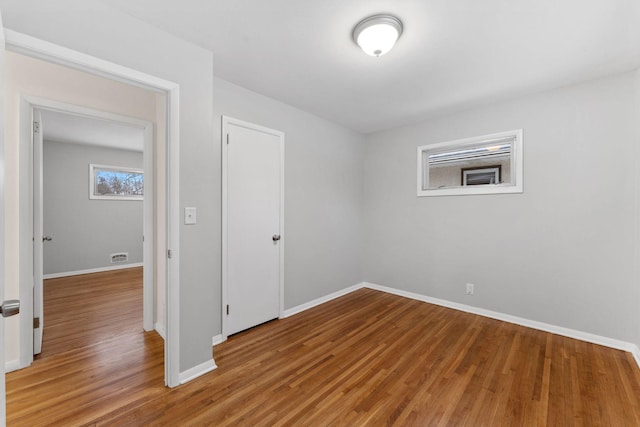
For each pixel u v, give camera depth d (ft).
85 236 16.47
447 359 7.30
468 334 8.75
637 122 7.43
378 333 8.84
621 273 7.84
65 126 12.75
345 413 5.37
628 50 6.66
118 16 5.36
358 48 6.72
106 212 17.22
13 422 5.06
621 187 7.84
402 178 12.62
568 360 7.23
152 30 5.83
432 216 11.66
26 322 6.80
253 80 8.38
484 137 10.23
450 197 11.12
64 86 7.31
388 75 8.01
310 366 6.97
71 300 11.73
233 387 6.13
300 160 10.87
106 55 5.23
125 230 17.97
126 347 7.83
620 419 5.24
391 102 9.98
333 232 12.41
